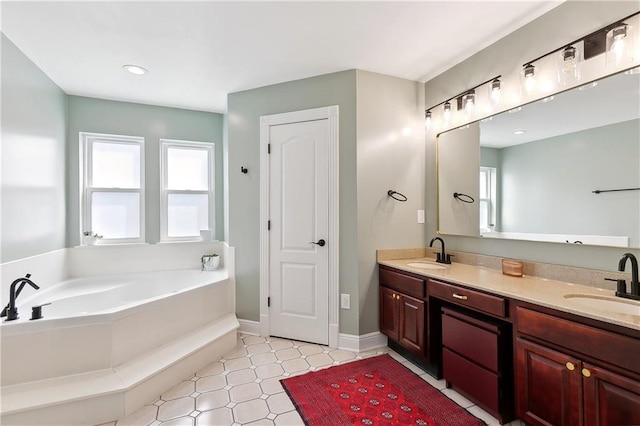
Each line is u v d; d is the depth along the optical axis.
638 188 1.53
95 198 3.29
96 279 3.04
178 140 3.54
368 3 1.78
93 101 3.19
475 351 1.78
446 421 1.70
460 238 2.54
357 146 2.58
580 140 1.74
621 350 1.17
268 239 2.88
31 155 2.42
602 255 1.67
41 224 2.57
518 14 1.90
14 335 1.67
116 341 1.88
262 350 2.59
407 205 2.78
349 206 2.61
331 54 2.36
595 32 1.65
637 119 1.53
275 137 2.86
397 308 2.42
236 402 1.88
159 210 3.47
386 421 1.70
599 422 1.22
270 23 1.96
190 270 3.43
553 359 1.39
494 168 2.23
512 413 1.67
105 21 1.92
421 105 2.86
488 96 2.26
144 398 1.86
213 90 3.02
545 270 1.93
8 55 2.12
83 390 1.69
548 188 1.90
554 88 1.85
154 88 2.97
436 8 1.83
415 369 2.28
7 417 1.55
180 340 2.32
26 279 1.86
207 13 1.85
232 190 3.04
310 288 2.73
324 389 2.01
